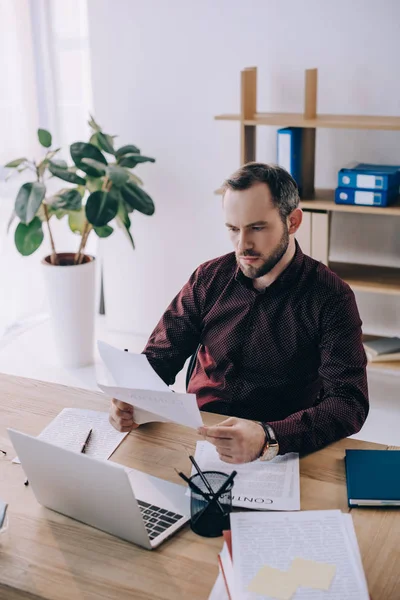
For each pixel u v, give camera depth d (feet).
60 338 12.41
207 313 6.59
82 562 4.32
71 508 4.68
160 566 4.26
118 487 4.21
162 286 13.37
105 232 12.01
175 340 6.77
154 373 5.46
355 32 10.66
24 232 11.68
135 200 11.48
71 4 13.47
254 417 6.45
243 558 4.17
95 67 12.47
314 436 5.39
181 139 12.32
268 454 5.21
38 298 15.16
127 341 13.58
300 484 4.99
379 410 10.89
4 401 6.24
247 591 3.93
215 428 4.97
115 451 5.46
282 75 11.32
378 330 12.16
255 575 4.04
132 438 5.63
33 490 4.84
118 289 13.73
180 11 11.59
